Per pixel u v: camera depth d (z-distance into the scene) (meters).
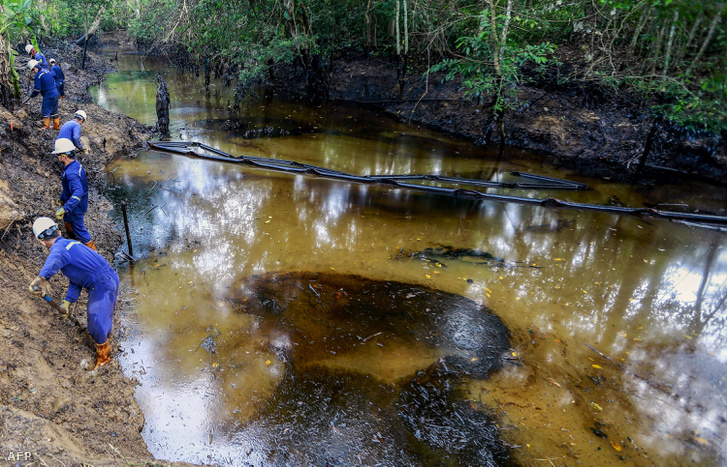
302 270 6.07
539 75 12.07
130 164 9.54
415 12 13.16
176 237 6.72
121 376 4.04
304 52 14.89
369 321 5.15
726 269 6.45
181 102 15.72
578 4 11.04
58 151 5.07
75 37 26.03
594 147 10.98
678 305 5.62
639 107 10.84
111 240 6.41
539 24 11.47
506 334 5.03
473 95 12.40
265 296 5.48
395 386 4.26
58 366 3.76
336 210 7.94
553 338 4.98
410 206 8.23
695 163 10.04
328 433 3.73
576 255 6.73
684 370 4.56
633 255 6.78
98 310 3.88
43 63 8.49
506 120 12.05
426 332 5.02
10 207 4.92
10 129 6.58
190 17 15.09
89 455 3.00
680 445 3.73
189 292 5.47
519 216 7.97
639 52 10.73
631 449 3.69
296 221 7.45
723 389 4.33
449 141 12.37
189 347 4.59
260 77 18.67
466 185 9.33
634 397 4.21
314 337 4.85
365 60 16.75
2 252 4.50
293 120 14.13
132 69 21.78
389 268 6.22
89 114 10.84
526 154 11.37
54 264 3.59
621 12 10.05
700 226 7.72
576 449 3.68
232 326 4.93
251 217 7.50
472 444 3.70
